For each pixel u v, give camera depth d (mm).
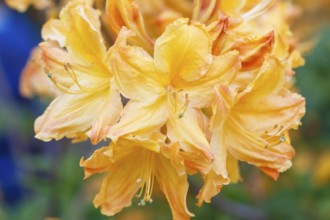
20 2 466
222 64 340
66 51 390
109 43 379
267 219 637
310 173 656
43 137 359
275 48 363
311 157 667
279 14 425
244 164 644
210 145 343
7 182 775
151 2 391
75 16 354
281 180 655
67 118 361
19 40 831
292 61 391
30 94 481
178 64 342
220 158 344
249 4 377
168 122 344
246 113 361
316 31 661
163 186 359
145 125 339
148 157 357
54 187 621
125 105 349
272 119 360
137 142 334
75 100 364
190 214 352
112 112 342
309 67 632
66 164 621
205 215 622
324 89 632
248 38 348
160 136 341
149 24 391
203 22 364
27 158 645
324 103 635
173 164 338
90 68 364
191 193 574
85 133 362
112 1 354
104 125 339
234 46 349
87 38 356
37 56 435
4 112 755
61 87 366
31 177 630
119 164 357
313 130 661
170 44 339
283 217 639
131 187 362
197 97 344
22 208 699
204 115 350
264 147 359
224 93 339
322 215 639
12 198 781
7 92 780
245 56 347
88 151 590
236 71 340
